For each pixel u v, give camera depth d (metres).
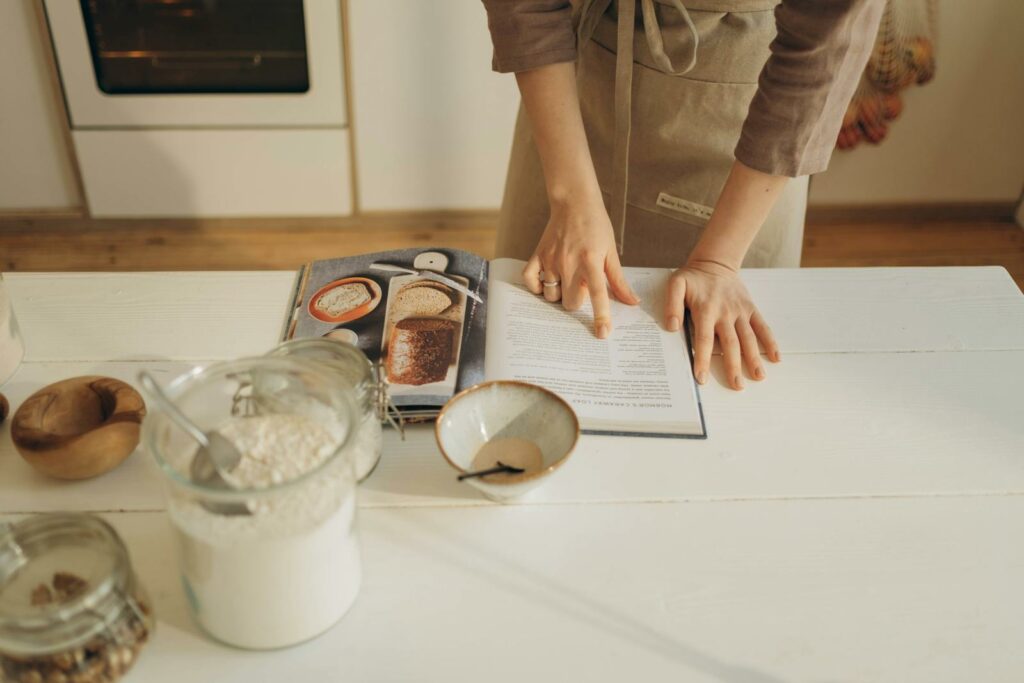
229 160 2.41
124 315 1.06
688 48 1.23
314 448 0.66
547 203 1.43
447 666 0.69
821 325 1.09
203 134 2.36
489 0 1.08
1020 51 2.42
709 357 1.01
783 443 0.91
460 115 2.39
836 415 0.95
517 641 0.71
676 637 0.72
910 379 1.00
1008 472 0.89
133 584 0.67
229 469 0.64
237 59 2.26
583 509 0.83
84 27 2.16
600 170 1.41
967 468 0.89
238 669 0.69
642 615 0.74
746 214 1.08
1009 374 1.02
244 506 0.63
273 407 0.70
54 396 0.84
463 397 0.84
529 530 0.81
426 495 0.84
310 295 1.05
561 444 0.83
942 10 2.37
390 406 0.87
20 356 0.97
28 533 0.66
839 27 0.93
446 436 0.83
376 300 1.04
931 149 2.58
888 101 2.49
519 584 0.76
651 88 1.28
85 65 2.22
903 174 2.63
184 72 2.27
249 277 1.13
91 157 2.37
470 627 0.72
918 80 2.46
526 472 0.80
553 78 1.11
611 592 0.75
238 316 1.07
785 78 0.97
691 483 0.86
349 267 1.10
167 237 2.51
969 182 2.64
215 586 0.66
